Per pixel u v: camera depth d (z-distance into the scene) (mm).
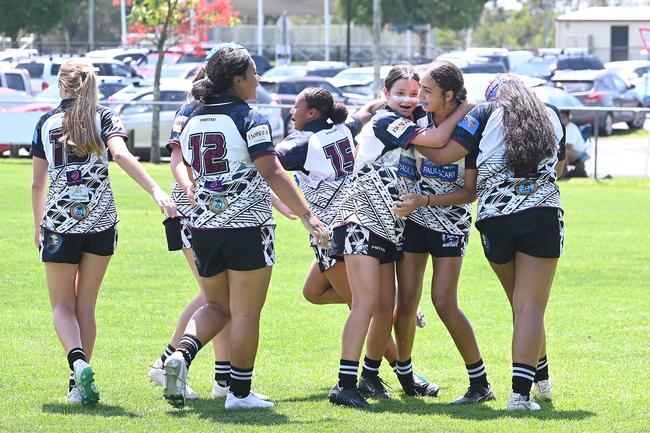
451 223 15922
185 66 92812
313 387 17266
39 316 22719
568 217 40438
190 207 16453
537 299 15055
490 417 14766
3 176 50844
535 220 14812
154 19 65625
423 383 16906
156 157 61094
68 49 137375
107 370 18172
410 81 15500
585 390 17016
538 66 109062
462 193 15547
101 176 15570
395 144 15297
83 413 14781
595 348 20672
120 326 22047
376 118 15453
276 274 28297
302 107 16781
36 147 15789
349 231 15500
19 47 144000
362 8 147125
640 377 18141
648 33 98375
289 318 23172
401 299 16344
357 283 15492
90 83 15492
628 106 89562
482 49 121938
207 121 14656
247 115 14625
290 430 13789
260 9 128750
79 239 15484
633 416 15055
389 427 13977
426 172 15633
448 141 15078
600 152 62750
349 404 15469
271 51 140250
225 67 14656
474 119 15047
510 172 14914
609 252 32469
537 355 15102
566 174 54531
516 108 14875
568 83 89000
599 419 14734
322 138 16641
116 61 90250
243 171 14656
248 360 15148
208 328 15016
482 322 23172
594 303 25219
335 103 16859
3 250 30938
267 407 15328
